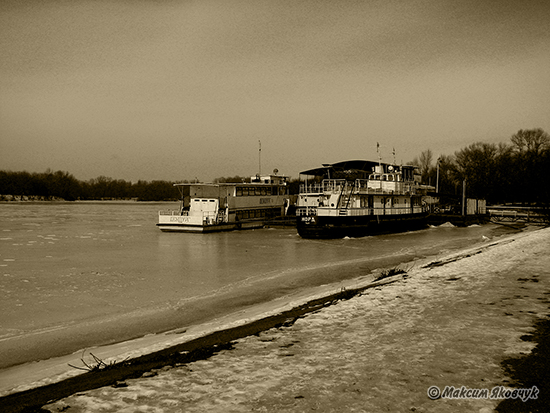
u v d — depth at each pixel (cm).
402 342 1016
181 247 3941
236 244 4159
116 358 1042
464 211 6625
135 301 1922
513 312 1247
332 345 1021
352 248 3850
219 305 1831
